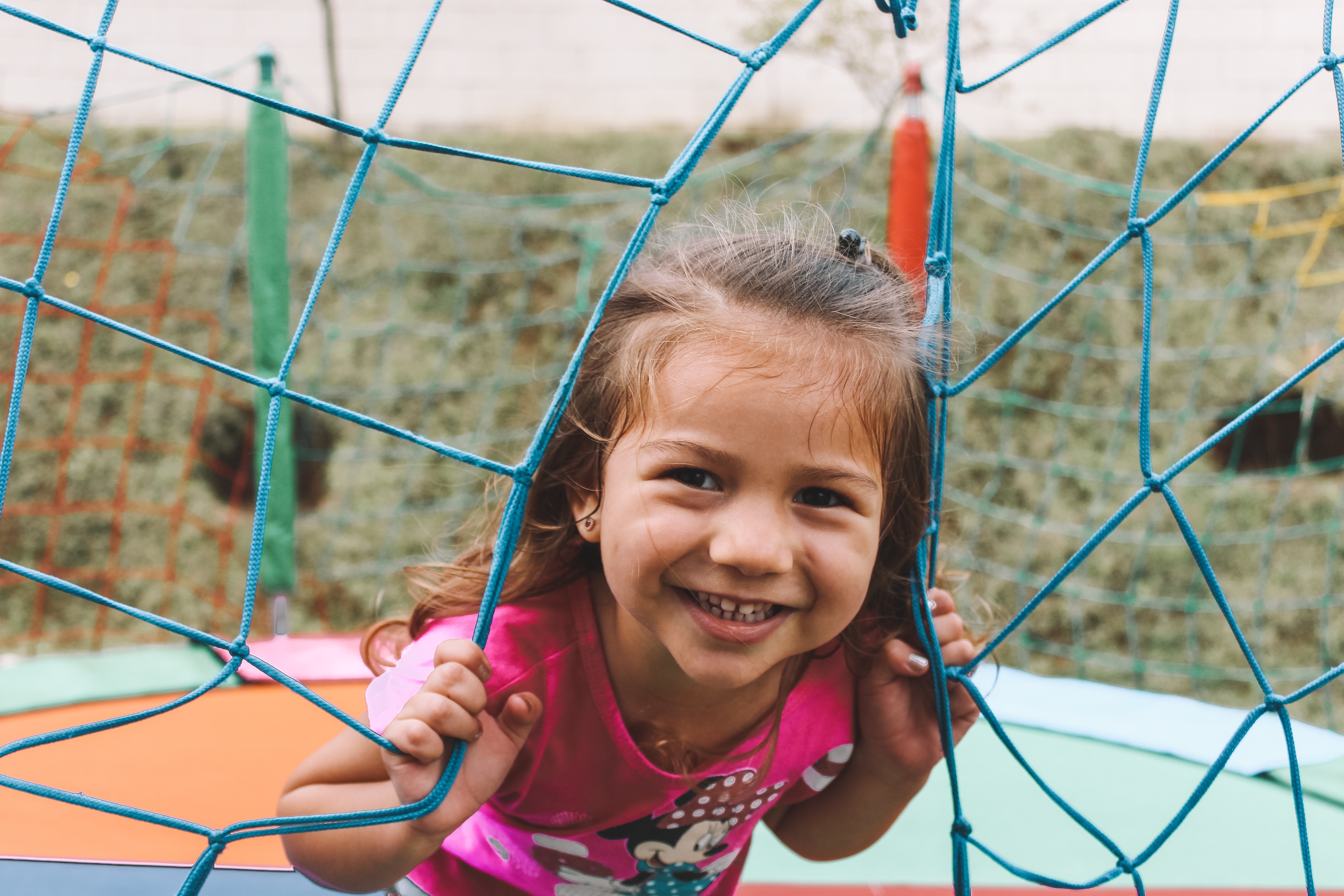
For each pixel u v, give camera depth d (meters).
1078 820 0.73
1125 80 5.25
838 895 1.14
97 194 5.02
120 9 5.24
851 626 0.87
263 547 2.29
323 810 0.75
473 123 5.45
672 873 0.93
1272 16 5.24
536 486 0.85
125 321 4.85
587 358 0.79
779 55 5.33
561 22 5.50
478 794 0.71
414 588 0.96
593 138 5.37
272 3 5.29
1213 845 1.37
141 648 2.20
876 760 0.91
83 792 1.42
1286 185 5.10
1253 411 0.67
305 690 0.61
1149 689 4.33
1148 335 0.67
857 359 0.69
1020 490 4.62
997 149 4.45
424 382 4.82
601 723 0.82
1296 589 4.47
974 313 4.86
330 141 5.23
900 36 0.72
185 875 1.10
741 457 0.65
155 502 4.58
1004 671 2.13
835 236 0.88
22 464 4.58
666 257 0.79
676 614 0.66
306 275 4.95
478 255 5.10
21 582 4.39
